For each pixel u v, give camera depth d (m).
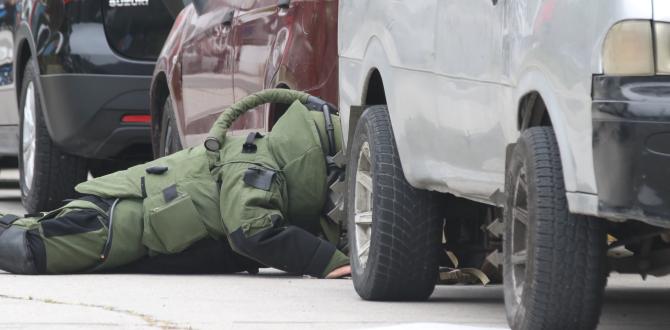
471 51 18.50
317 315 20.42
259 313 20.58
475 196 19.03
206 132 31.91
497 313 20.84
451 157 19.38
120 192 25.72
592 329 16.41
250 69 28.81
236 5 30.25
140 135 37.31
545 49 16.27
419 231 21.48
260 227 24.67
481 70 18.16
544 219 16.12
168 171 25.91
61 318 19.64
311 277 25.50
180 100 33.69
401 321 19.88
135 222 25.55
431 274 21.70
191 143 33.16
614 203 15.22
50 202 39.03
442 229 21.69
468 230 22.70
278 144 25.64
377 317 20.27
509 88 17.28
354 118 23.41
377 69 22.36
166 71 34.56
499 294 23.55
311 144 25.61
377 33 22.22
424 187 20.72
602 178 15.27
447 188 19.86
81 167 38.97
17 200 48.66
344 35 24.20
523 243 17.08
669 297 23.34
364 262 22.42
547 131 16.56
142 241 25.59
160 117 36.19
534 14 16.61
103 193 25.77
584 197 15.59
